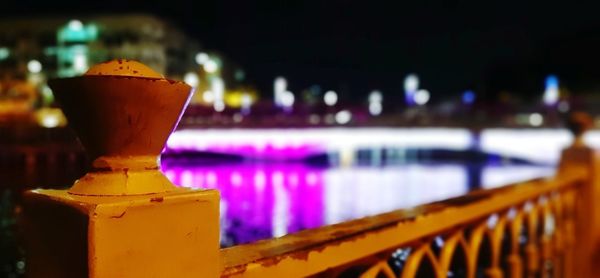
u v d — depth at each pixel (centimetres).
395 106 6831
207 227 88
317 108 4706
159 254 79
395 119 4825
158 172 86
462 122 4731
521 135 4553
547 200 309
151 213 78
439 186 2945
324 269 119
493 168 4697
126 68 81
